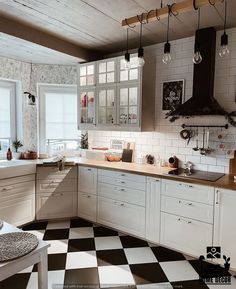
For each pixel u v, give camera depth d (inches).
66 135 159.5
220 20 98.2
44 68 149.4
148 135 132.4
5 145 146.6
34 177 126.3
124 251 101.6
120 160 139.0
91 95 140.1
